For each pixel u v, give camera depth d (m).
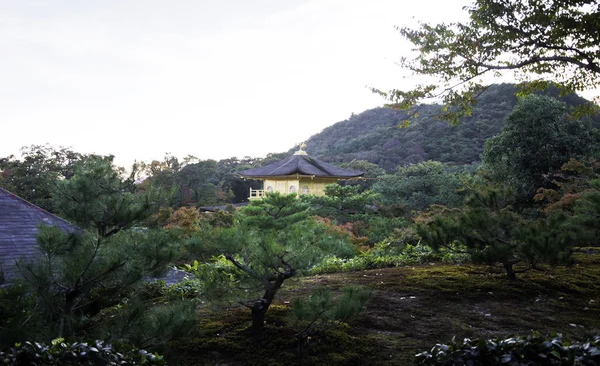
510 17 7.96
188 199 41.97
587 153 23.31
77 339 3.59
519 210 19.30
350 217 26.77
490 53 8.24
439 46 8.45
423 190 34.97
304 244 4.29
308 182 34.84
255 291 4.46
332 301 4.08
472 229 6.52
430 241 6.82
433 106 70.31
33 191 28.06
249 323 5.02
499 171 24.64
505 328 5.18
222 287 4.35
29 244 6.98
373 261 8.88
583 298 6.39
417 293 6.30
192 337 4.16
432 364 3.74
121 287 4.18
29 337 3.35
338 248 4.45
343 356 4.32
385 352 4.46
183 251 4.29
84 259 3.83
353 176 34.41
